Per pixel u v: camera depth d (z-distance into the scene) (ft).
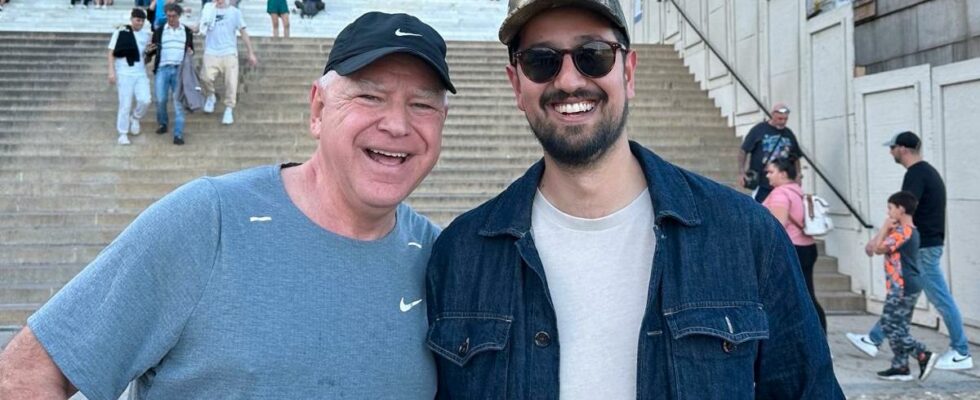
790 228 18.66
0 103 33.86
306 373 5.23
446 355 5.84
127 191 27.78
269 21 57.11
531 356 5.55
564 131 5.60
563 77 5.60
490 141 32.78
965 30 21.15
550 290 5.66
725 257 5.51
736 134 35.60
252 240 5.42
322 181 5.84
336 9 60.18
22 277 22.57
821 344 5.55
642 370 5.30
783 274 5.53
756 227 5.61
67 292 4.98
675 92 39.58
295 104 35.50
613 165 5.74
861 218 25.39
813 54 28.86
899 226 17.19
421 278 6.23
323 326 5.38
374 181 5.64
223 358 5.09
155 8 43.55
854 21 26.13
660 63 43.75
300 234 5.59
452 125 33.88
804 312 5.51
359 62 5.45
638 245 5.70
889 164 24.31
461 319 5.90
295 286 5.39
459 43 42.22
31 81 35.86
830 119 27.63
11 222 25.31
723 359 5.31
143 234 5.14
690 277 5.45
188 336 5.17
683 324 5.31
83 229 24.91
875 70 25.12
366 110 5.64
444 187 29.07
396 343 5.69
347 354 5.41
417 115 5.82
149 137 31.99
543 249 5.81
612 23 5.74
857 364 18.43
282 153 31.14
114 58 30.81
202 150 31.09
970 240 20.94
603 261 5.68
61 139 31.35
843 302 25.21
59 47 39.32
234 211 5.49
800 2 29.81
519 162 31.35
